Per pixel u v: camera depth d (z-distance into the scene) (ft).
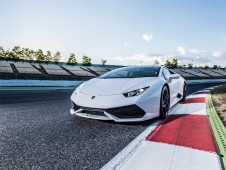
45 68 117.60
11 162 5.54
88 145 6.82
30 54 150.00
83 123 9.66
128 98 9.18
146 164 5.30
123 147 6.64
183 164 5.26
